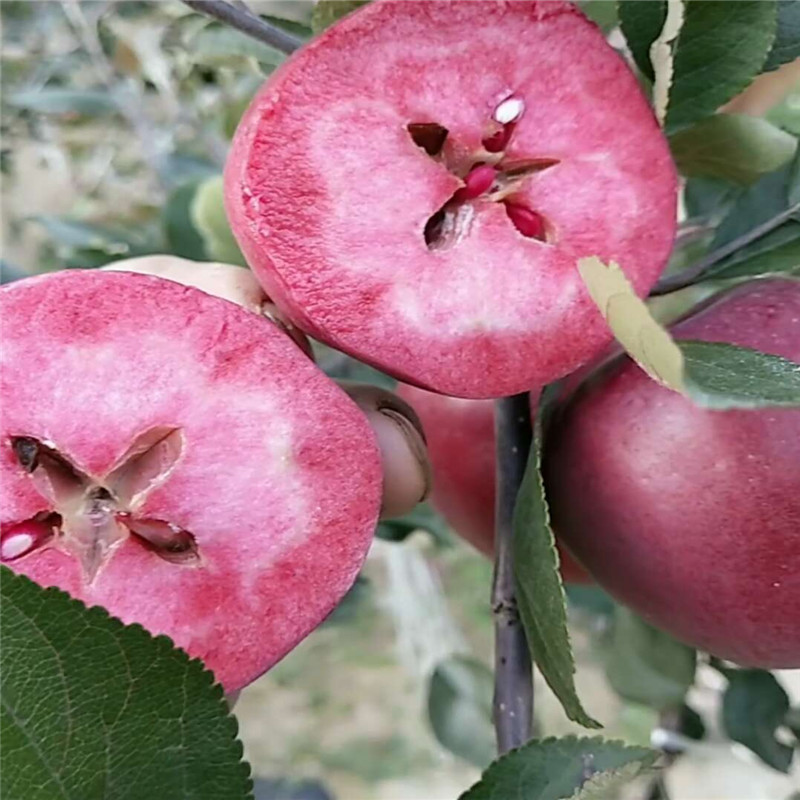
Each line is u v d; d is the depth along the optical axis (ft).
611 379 0.94
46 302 0.80
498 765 0.84
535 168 0.89
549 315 0.88
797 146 1.01
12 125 2.40
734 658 0.96
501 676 0.95
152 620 0.82
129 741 0.74
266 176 0.84
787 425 0.87
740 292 0.95
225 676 0.83
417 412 1.12
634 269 0.89
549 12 0.86
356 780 3.41
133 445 0.81
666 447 0.90
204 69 1.89
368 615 3.59
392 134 0.85
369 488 0.84
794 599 0.89
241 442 0.82
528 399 0.98
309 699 3.71
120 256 1.61
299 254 0.84
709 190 1.17
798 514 0.87
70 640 0.72
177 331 0.81
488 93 0.86
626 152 0.88
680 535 0.90
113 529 0.82
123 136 2.43
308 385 0.83
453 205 0.88
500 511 0.98
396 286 0.86
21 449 0.81
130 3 2.16
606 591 1.01
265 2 1.36
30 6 2.37
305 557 0.83
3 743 0.72
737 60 0.97
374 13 0.84
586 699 2.92
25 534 0.81
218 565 0.82
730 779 2.26
